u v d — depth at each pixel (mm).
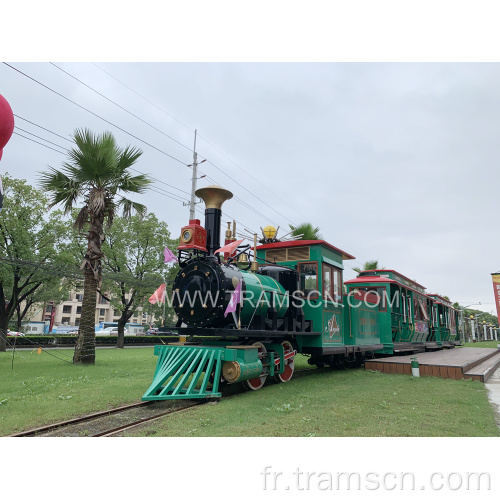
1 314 18000
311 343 9250
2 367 10891
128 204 12773
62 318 60094
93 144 11891
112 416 5434
